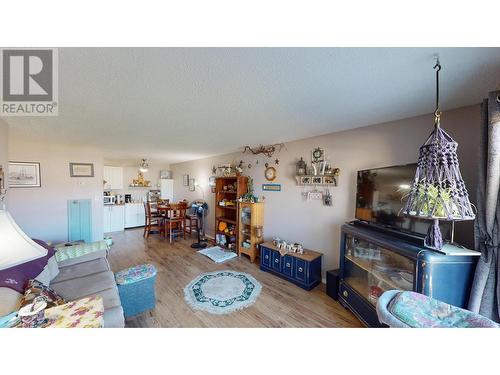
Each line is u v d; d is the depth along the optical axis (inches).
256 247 142.4
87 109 73.5
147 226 207.6
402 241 65.4
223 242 171.8
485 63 43.9
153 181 274.2
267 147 140.8
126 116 81.4
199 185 218.7
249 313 84.7
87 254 102.0
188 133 109.0
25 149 133.4
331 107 71.7
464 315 39.8
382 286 74.7
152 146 147.3
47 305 49.8
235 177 161.2
